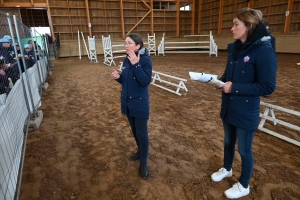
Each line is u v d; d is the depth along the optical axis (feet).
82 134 9.09
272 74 3.99
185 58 38.19
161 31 55.11
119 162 6.96
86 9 46.16
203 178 6.09
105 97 14.96
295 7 36.65
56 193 5.62
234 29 4.19
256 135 8.61
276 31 40.24
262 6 41.78
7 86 9.39
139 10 51.65
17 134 7.11
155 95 15.06
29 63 14.26
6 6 40.11
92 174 6.38
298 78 18.75
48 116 11.33
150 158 7.15
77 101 14.14
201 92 15.51
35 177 6.28
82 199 5.39
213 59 35.45
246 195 5.37
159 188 5.74
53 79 22.15
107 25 49.65
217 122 10.03
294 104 12.15
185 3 56.24
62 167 6.76
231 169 5.98
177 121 10.25
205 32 56.75
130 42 5.18
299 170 6.35
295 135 8.53
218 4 50.88
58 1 43.86
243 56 4.30
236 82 4.49
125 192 5.60
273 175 6.13
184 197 5.41
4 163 5.13
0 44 10.28
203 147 7.81
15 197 5.47
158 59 37.78
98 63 35.53
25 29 13.99
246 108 4.46
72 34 46.68
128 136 8.83
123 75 5.61
